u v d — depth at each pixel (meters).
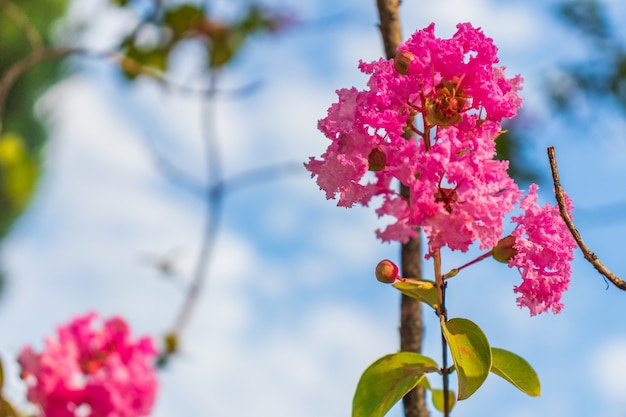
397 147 0.83
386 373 0.86
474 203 0.82
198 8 1.61
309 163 0.84
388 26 0.93
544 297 0.83
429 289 0.86
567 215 0.82
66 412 1.03
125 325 1.07
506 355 0.87
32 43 1.46
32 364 1.02
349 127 0.83
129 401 1.06
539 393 0.87
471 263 0.84
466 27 0.83
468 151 0.83
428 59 0.83
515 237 0.84
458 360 0.84
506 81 0.84
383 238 0.85
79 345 1.06
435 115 0.83
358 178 0.83
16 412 0.98
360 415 0.86
